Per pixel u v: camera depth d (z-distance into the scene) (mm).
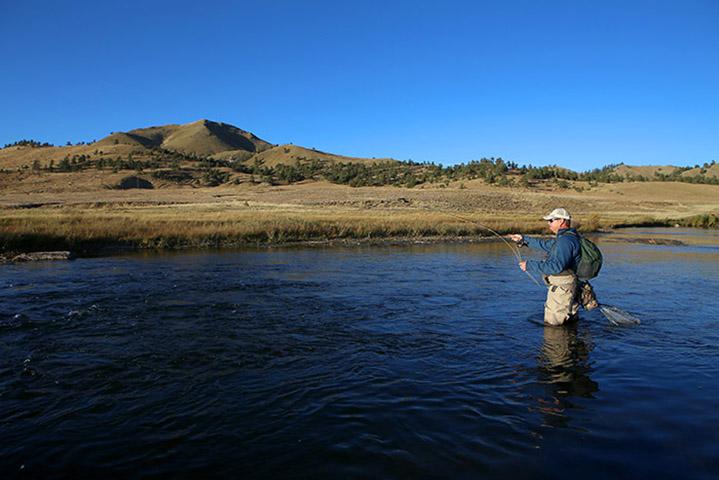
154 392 5238
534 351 6723
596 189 119500
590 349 6824
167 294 10938
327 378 5680
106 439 4242
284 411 4793
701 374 5844
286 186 124125
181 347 6809
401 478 3668
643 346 6980
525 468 3801
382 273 14773
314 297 10625
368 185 125688
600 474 3715
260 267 16469
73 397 5094
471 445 4148
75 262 18281
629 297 10688
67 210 52875
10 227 24531
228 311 9148
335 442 4191
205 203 71938
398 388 5383
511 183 121062
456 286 12125
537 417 4688
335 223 34500
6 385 5395
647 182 136875
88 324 8062
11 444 4145
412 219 41250
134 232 26578
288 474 3723
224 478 3672
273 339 7242
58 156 189500
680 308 9539
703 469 3785
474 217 46281
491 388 5410
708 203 96750
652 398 5141
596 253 8133
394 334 7574
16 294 10805
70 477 3684
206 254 22016
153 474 3723
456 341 7199
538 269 8102
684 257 20469
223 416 4684
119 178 127312
